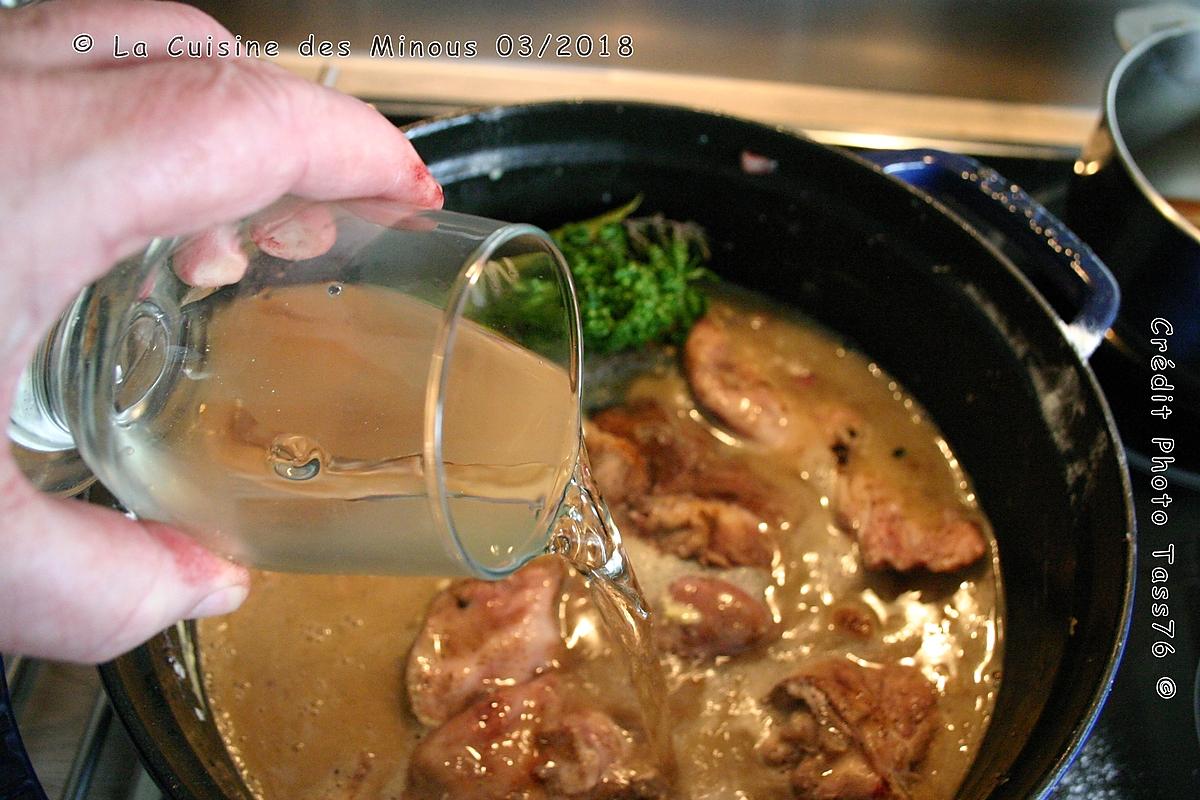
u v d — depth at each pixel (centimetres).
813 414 44
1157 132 46
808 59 52
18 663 37
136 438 30
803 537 42
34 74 26
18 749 32
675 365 46
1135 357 42
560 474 32
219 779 34
